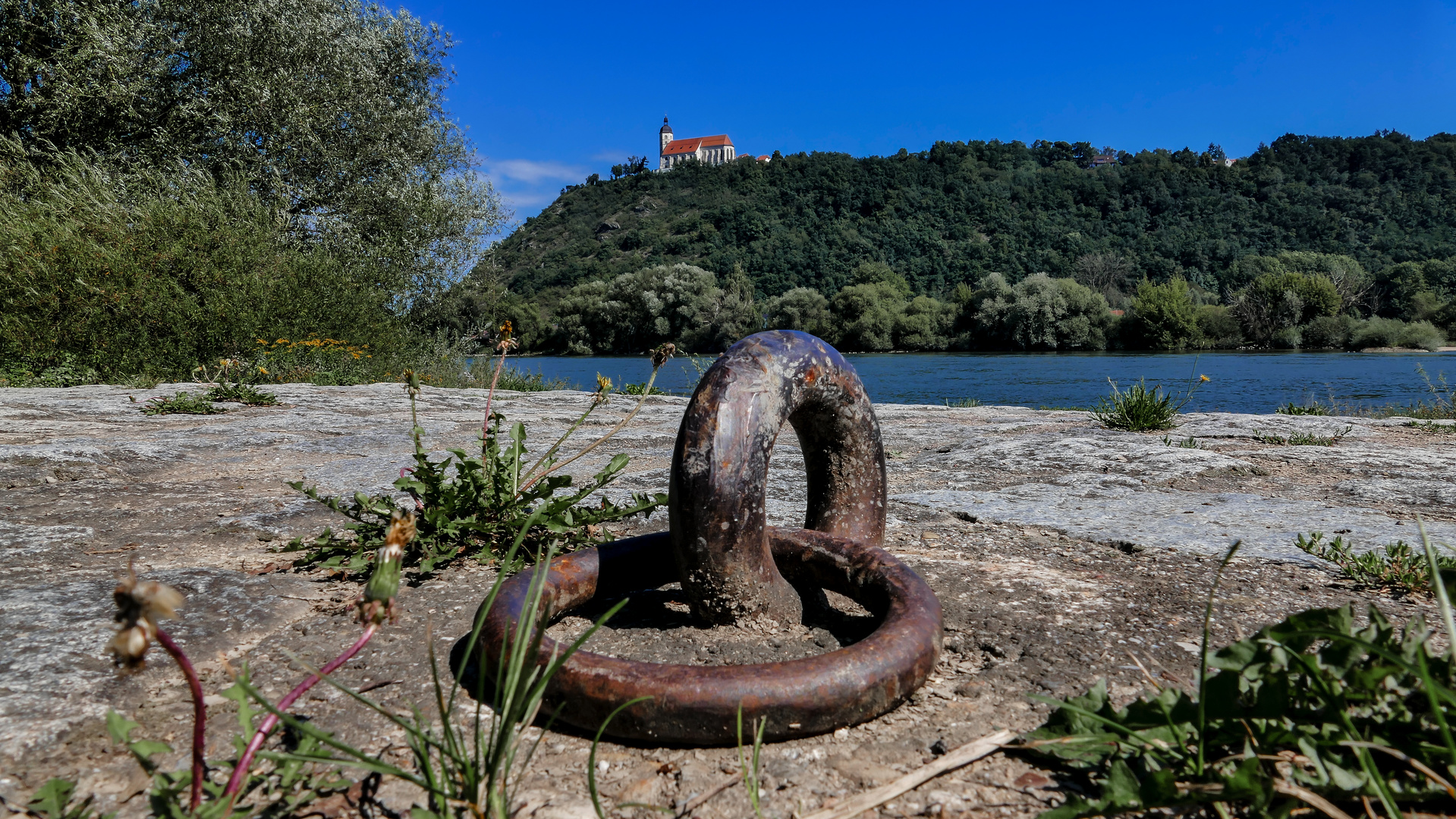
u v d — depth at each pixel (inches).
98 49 522.9
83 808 41.9
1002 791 44.9
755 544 66.4
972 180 6323.8
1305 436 201.8
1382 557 87.5
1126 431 222.7
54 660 58.9
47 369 370.3
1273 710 41.6
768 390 66.9
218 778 44.9
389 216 617.9
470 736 50.9
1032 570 87.2
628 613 73.5
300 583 82.0
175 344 406.6
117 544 99.0
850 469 79.1
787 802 44.3
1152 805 38.7
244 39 572.7
